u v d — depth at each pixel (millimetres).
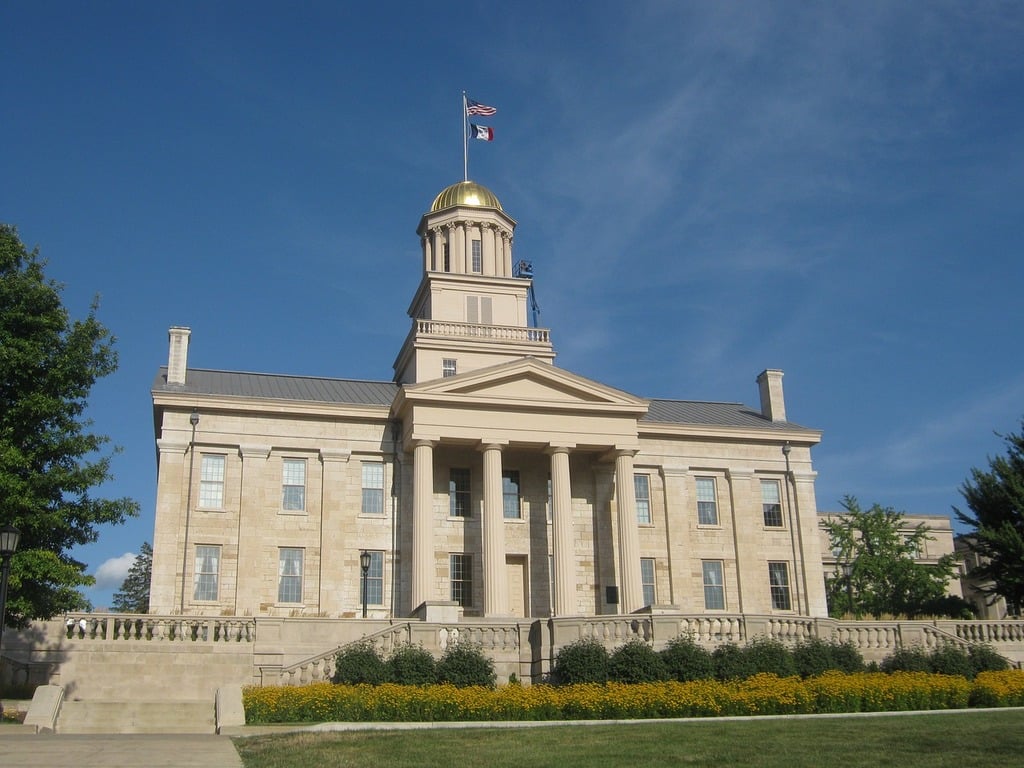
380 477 52031
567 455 51188
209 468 49781
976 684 33688
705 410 62094
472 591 51438
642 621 37500
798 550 56719
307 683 34688
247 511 49312
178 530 48188
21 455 30172
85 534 32156
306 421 51594
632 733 24375
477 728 26188
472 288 60250
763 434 57812
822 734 23438
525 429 50969
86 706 30656
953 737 22375
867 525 66812
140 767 18938
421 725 27391
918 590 64875
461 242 62219
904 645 39688
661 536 55031
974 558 78000
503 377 51031
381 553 50656
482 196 63469
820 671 36000
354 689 31344
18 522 29953
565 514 50281
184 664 37938
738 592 55125
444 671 34469
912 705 32000
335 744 22766
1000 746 21000
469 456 53250
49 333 31672
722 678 35031
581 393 51969
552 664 37156
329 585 49312
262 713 29734
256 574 48562
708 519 56438
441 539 51531
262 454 50375
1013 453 53031
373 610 49594
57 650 37219
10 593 29797
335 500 50688
